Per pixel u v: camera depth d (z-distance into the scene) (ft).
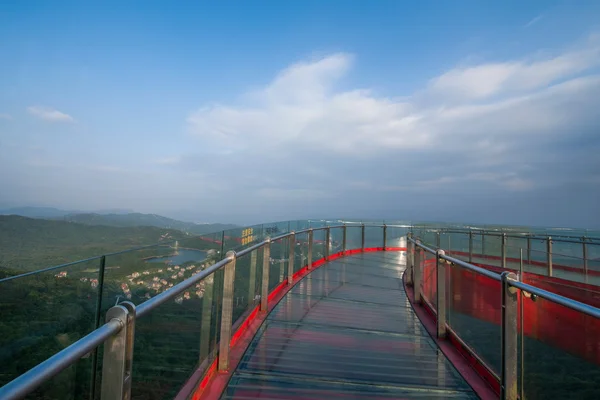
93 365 5.09
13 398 2.74
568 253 26.12
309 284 24.50
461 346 12.87
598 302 11.40
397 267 35.99
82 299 7.35
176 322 7.73
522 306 8.59
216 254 14.35
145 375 6.44
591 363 6.28
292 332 14.58
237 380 10.21
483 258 35.63
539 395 7.81
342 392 9.86
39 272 6.35
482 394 9.91
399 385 10.40
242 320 14.11
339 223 44.50
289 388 9.91
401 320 17.30
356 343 13.79
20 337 5.92
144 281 9.40
